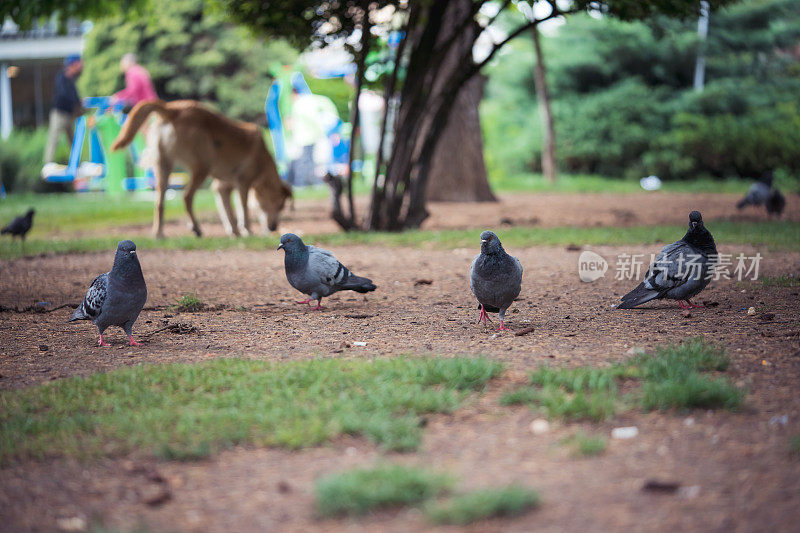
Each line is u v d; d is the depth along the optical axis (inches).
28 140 1257.4
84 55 1428.4
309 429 173.2
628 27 1396.4
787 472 151.4
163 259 486.3
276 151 1242.0
